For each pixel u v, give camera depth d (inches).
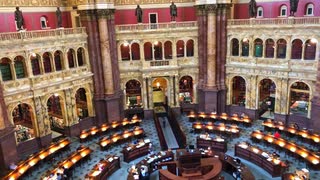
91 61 1465.3
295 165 1053.8
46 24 1419.8
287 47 1320.1
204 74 1558.8
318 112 1228.5
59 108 1560.0
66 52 1347.2
